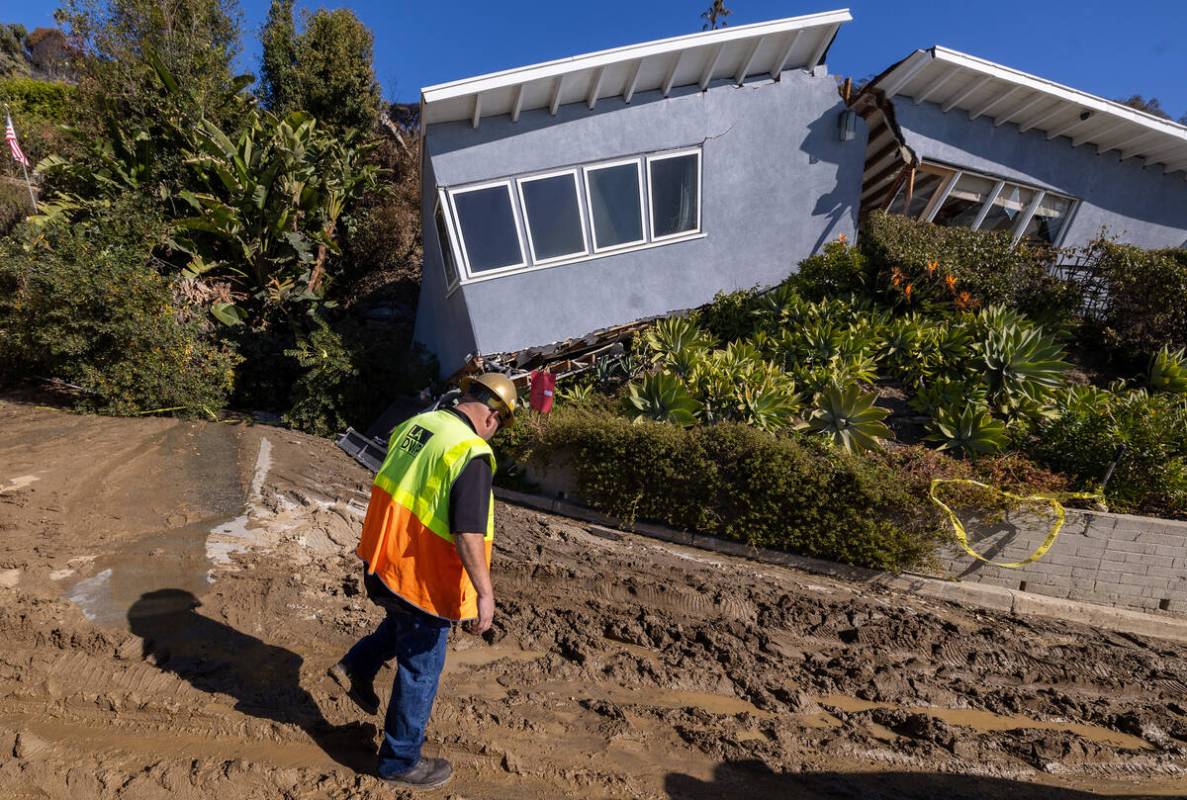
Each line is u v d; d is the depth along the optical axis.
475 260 10.23
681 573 6.70
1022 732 4.66
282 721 3.60
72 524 5.58
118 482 6.64
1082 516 7.34
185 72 15.27
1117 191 12.73
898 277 10.54
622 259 10.80
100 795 2.96
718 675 4.90
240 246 12.80
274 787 3.12
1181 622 7.38
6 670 3.74
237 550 5.46
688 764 3.80
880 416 8.27
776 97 11.20
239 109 15.69
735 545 7.72
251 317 12.89
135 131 13.69
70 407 9.92
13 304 9.93
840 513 7.46
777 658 5.36
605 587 6.07
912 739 4.38
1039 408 8.78
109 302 9.82
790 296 10.78
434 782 3.26
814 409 8.78
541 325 10.52
